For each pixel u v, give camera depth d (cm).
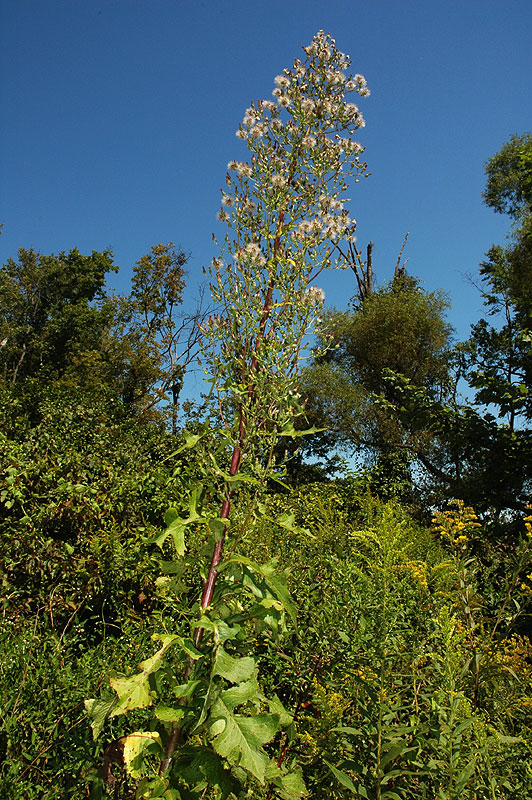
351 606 279
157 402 2198
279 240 214
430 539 435
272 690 274
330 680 243
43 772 220
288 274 202
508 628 264
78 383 2233
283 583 165
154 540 164
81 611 456
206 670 158
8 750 220
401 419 1030
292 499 642
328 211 221
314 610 310
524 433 838
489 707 233
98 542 474
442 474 1452
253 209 222
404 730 184
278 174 224
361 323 2177
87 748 229
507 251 1752
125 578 453
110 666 289
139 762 146
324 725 202
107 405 1298
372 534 261
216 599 171
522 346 952
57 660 286
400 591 262
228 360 196
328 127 237
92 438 905
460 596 259
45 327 3253
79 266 3562
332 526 459
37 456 588
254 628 177
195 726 142
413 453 1677
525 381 944
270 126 235
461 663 232
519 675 235
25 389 1309
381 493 1555
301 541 418
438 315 2172
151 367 2384
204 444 186
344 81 246
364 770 180
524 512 827
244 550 331
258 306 198
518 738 194
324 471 2008
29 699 249
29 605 437
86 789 209
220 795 145
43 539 458
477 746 191
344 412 2002
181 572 179
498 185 2333
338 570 313
